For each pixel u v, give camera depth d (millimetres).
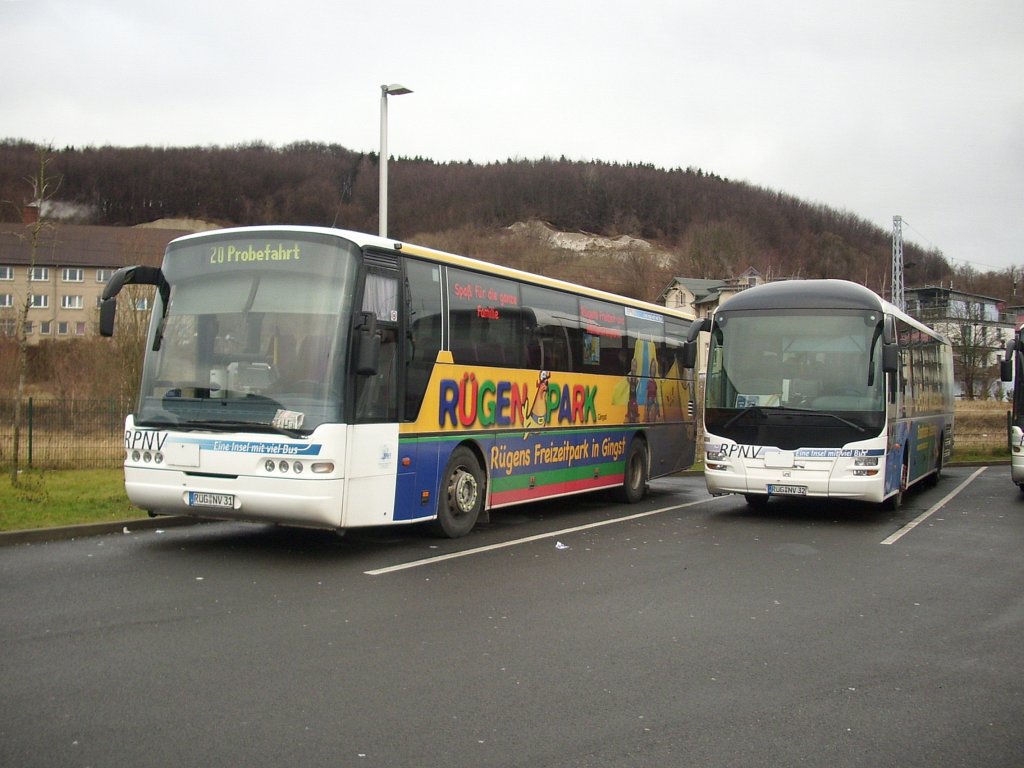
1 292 81062
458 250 55750
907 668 6430
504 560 10234
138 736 4809
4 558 9609
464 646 6695
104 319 9961
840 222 91062
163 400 9969
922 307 66125
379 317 10055
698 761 4707
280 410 9406
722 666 6375
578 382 14555
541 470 13477
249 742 4770
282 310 9680
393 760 4602
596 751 4797
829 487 13781
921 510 16047
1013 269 77812
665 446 18000
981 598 8734
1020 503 17391
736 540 12180
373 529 12195
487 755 4699
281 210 78062
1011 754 4898
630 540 12008
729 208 94000
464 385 11609
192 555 10016
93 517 11758
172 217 102875
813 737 5082
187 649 6402
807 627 7520
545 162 100812
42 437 18406
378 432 9969
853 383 13875
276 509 9336
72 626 6910
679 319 18906
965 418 44281
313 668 6059
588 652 6629
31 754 4543
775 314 14453
